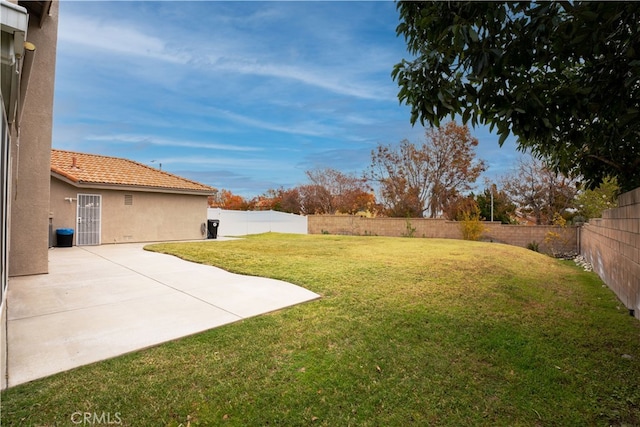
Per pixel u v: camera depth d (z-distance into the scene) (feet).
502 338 13.56
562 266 38.50
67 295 18.03
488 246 47.19
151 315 15.03
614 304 19.89
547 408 9.04
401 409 8.87
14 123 17.01
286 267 26.35
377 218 74.49
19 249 22.53
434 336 13.52
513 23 9.17
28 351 11.20
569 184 68.85
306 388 9.61
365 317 15.26
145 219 47.44
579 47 9.19
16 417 7.90
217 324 14.07
